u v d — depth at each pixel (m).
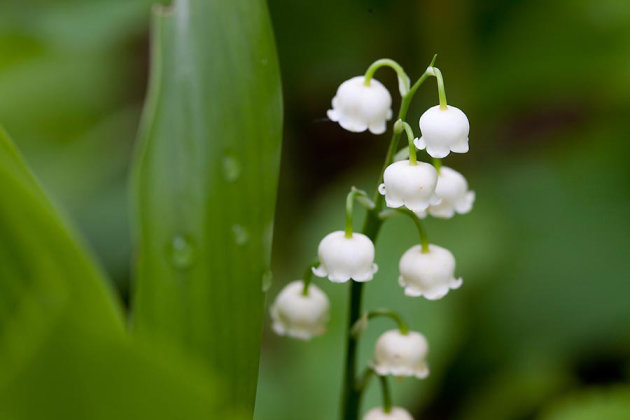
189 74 0.24
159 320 0.24
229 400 0.24
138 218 0.24
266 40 0.24
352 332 0.25
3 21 0.41
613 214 0.41
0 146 0.23
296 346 0.33
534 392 0.37
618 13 0.41
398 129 0.24
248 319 0.24
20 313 0.22
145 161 0.24
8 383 0.21
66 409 0.21
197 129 0.24
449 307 0.33
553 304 0.39
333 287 0.33
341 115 0.24
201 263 0.24
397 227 0.35
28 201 0.21
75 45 0.41
